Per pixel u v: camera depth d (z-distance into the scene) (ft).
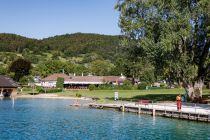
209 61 230.07
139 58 244.22
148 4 217.77
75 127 151.12
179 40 212.64
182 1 212.23
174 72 223.92
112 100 268.21
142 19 224.74
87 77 607.37
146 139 125.39
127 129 144.87
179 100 171.01
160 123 158.10
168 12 213.66
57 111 218.79
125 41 232.53
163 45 201.98
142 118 176.35
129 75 560.61
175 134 132.77
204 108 181.98
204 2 199.11
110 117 183.32
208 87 370.94
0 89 387.75
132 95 320.29
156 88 459.73
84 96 356.79
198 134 132.26
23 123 164.25
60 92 441.68
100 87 471.21
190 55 223.92
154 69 233.14
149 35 218.38
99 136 130.93
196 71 215.72
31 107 249.55
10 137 129.18
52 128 149.07
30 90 454.40
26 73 610.24
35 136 130.93
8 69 609.01
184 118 167.22
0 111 220.64
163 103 219.61
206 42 224.33
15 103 290.56
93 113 204.33
